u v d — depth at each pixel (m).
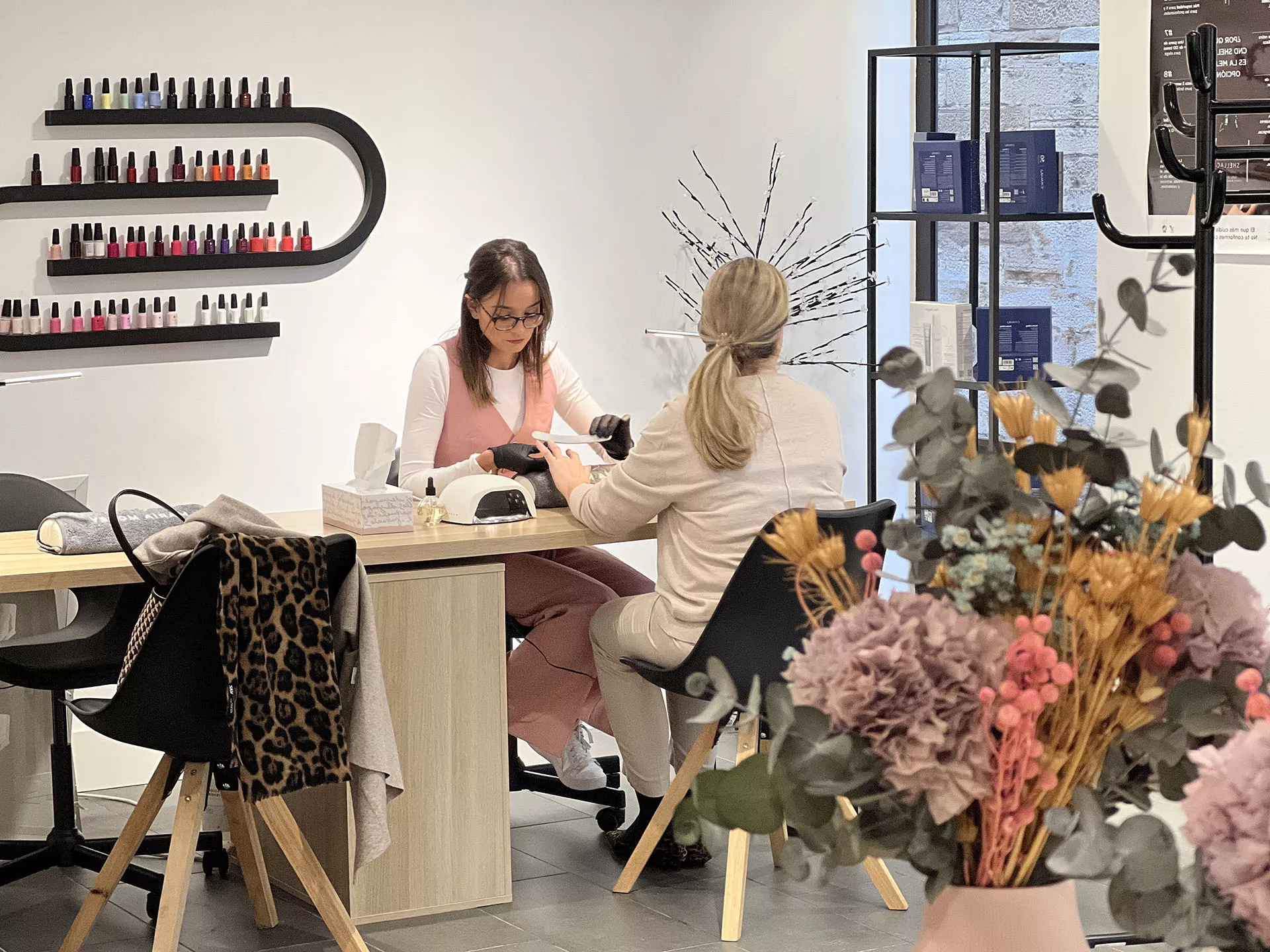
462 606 3.31
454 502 3.46
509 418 4.04
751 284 3.24
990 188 4.78
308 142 4.62
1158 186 3.99
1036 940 1.28
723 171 5.29
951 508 1.32
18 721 3.66
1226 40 3.76
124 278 4.41
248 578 2.71
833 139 5.48
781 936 3.17
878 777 1.23
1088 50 4.86
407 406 4.01
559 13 4.97
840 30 5.45
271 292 4.61
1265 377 3.76
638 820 3.62
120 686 2.77
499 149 4.91
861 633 1.24
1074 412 1.43
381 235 4.75
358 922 3.27
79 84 4.31
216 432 4.55
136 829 3.05
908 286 5.68
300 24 4.59
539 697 3.59
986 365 5.07
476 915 3.33
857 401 5.62
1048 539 1.29
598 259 5.11
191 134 4.46
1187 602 1.28
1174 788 1.28
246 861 3.24
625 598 3.49
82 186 4.30
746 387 3.25
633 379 5.20
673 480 3.24
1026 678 1.21
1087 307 5.20
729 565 3.21
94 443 4.40
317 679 2.78
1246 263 3.77
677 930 3.22
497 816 3.38
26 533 3.44
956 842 1.27
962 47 4.84
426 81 4.79
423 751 3.29
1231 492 1.33
